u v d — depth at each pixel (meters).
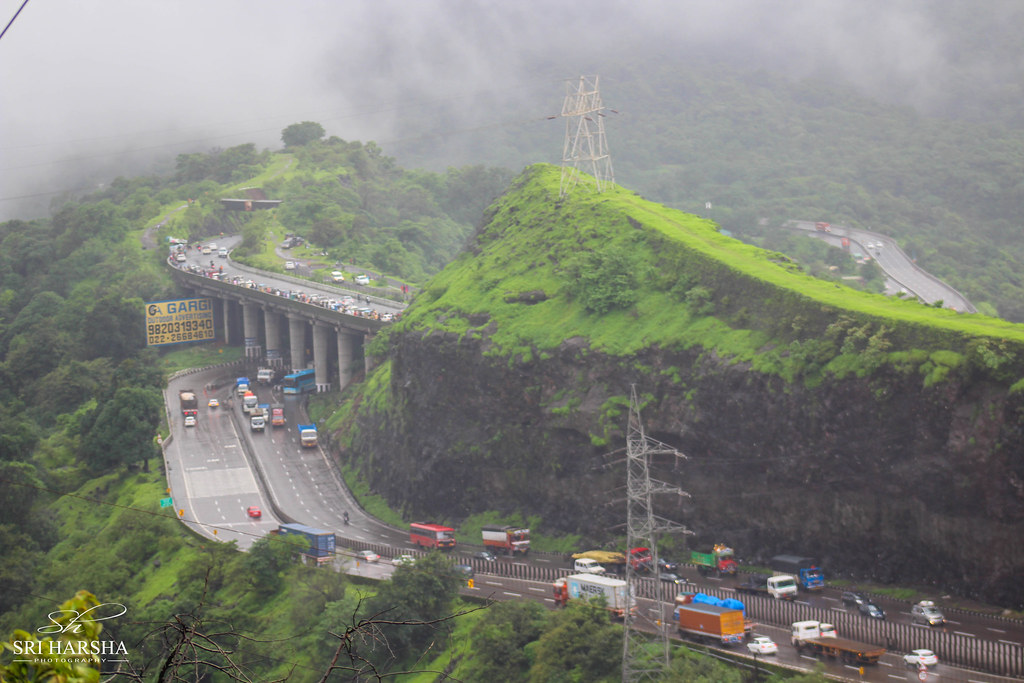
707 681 93.94
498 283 199.25
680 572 139.50
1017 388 114.38
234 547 154.25
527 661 114.19
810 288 148.38
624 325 166.62
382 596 122.94
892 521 126.69
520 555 158.75
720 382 145.25
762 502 139.75
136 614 126.94
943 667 98.50
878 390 127.50
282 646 114.38
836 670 99.12
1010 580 114.25
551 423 167.00
